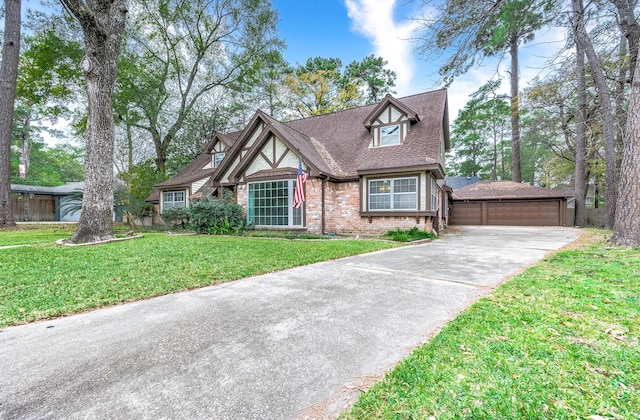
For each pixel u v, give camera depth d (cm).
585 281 440
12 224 1563
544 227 1986
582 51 849
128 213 1830
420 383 204
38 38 1778
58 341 289
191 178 1980
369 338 285
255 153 1483
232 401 195
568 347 243
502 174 3822
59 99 2108
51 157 3772
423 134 1430
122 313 363
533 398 183
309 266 634
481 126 3769
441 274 545
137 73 1989
